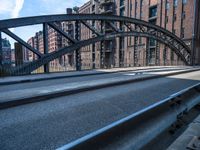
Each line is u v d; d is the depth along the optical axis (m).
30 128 4.06
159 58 52.59
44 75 16.30
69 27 97.50
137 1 63.81
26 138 3.56
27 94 7.41
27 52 129.50
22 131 3.89
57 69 35.03
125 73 19.17
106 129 2.64
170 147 3.26
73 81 12.36
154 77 15.05
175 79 13.64
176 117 4.20
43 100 6.81
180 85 10.41
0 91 8.38
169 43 41.31
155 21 58.41
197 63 49.53
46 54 19.53
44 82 12.15
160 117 3.69
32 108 5.71
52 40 122.12
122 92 8.32
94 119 4.66
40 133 3.80
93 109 5.55
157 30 37.38
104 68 27.36
